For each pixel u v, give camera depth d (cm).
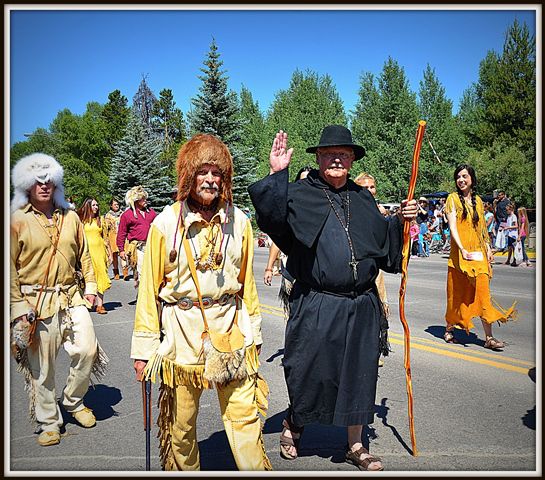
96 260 930
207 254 304
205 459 368
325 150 357
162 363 300
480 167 3133
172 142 6781
